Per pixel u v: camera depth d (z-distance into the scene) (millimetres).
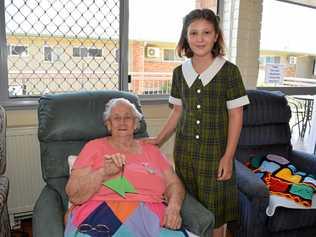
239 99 1445
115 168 1425
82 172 1454
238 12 2629
